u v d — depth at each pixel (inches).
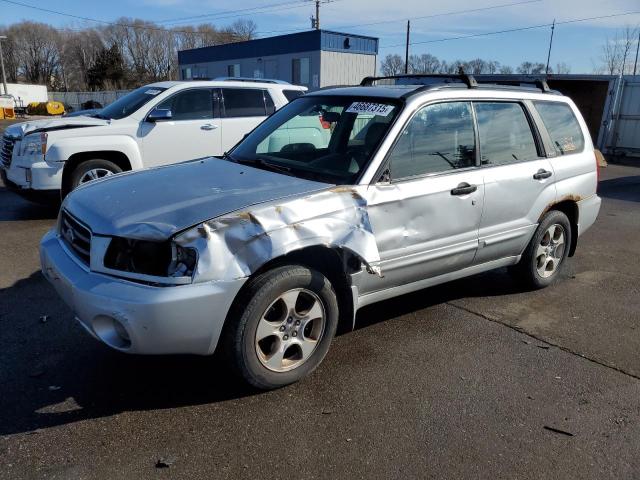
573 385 145.1
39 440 115.1
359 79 1190.9
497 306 196.9
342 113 168.4
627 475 111.7
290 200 131.0
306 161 163.5
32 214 315.6
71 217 138.6
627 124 707.4
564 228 210.4
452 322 181.8
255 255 121.3
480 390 140.7
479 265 182.9
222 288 117.5
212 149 336.2
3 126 1242.0
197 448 114.6
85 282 120.0
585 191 212.8
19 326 167.2
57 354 150.9
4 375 139.3
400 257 153.0
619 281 229.5
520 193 185.2
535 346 166.7
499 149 182.5
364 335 169.9
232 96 344.2
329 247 132.1
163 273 116.5
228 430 120.6
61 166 288.2
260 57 1246.3
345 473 109.0
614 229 327.6
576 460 115.6
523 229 190.9
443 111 167.2
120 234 119.1
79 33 3531.0
